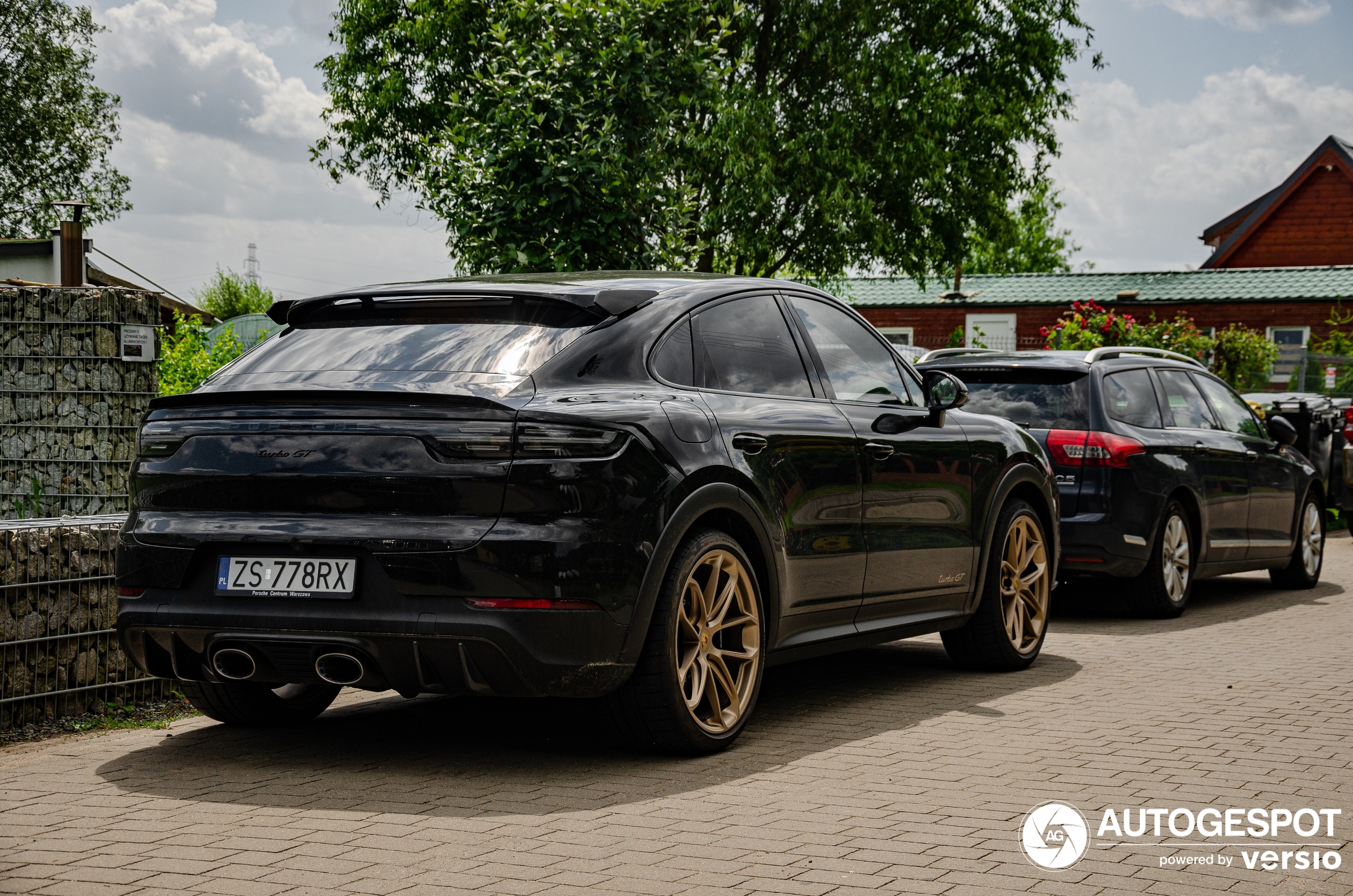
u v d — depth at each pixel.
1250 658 7.25
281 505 4.39
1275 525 10.43
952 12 28.97
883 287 38.09
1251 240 42.34
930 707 5.83
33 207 47.34
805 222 27.56
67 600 5.41
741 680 4.98
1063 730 5.33
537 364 4.53
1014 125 29.56
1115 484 8.56
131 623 4.54
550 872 3.47
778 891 3.34
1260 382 25.59
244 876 3.41
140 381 7.63
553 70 10.25
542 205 10.02
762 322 5.46
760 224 26.77
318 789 4.33
